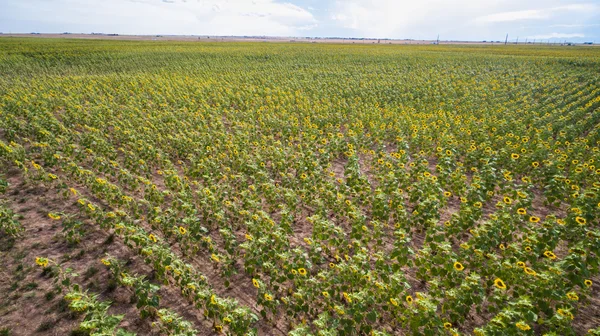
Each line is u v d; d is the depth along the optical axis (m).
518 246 7.24
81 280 6.98
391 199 9.84
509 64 44.09
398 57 53.25
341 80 32.03
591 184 10.81
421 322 5.28
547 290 5.73
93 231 8.60
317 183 10.62
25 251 7.74
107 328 4.93
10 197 10.10
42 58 45.03
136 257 7.78
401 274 6.13
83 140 13.62
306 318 6.34
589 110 21.48
